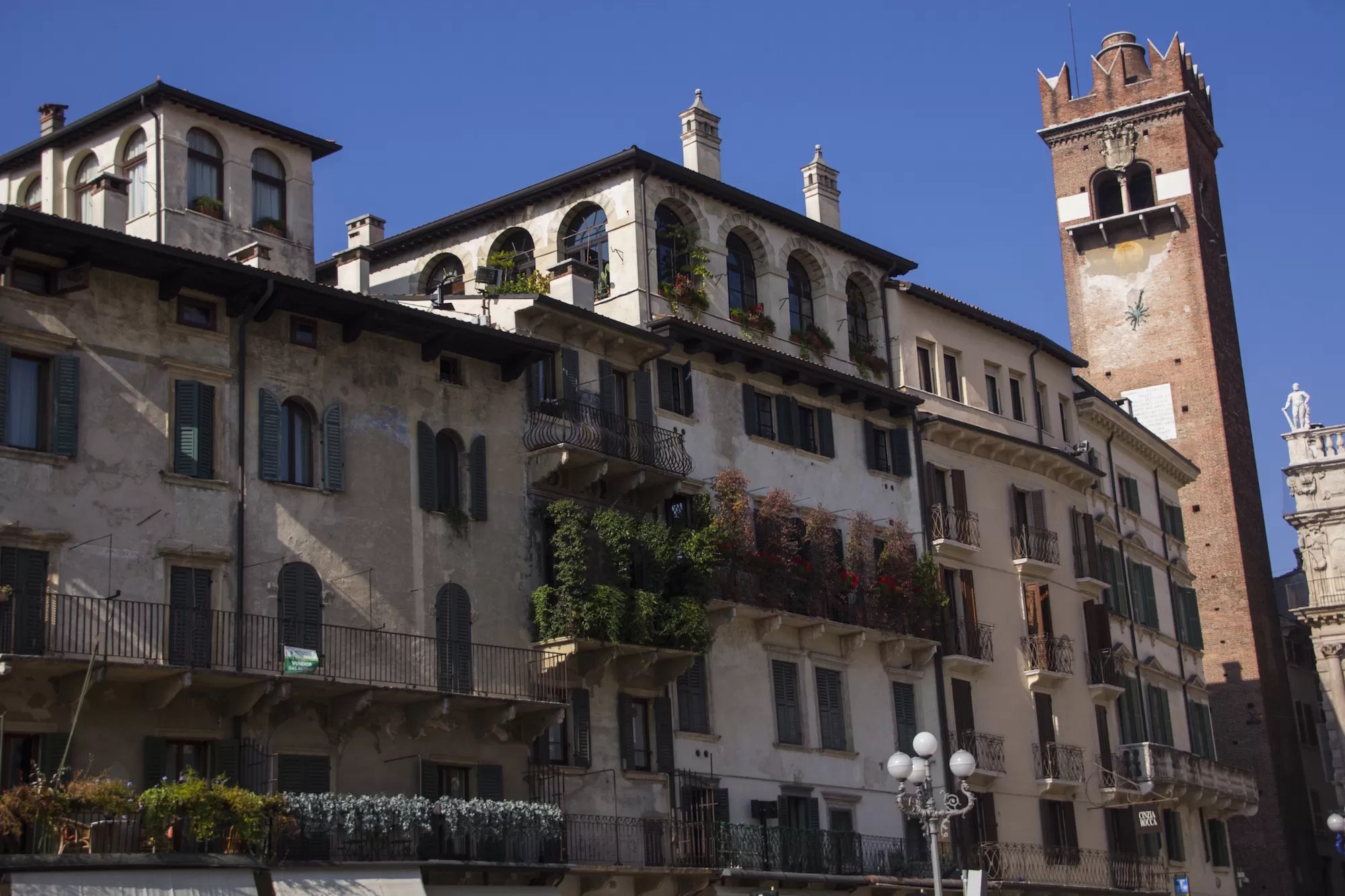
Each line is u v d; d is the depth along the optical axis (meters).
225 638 36.91
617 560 44.00
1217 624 83.81
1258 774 82.00
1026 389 63.59
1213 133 93.19
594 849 42.72
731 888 45.47
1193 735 72.94
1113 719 64.25
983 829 55.50
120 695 35.34
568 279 47.38
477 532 42.56
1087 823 60.81
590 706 44.03
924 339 58.75
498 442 43.69
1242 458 87.75
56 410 35.56
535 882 40.88
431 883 38.44
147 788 35.31
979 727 56.34
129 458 36.50
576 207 51.75
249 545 37.97
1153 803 65.50
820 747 50.28
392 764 39.56
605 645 42.94
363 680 38.59
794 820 49.03
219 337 38.56
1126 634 67.50
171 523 36.81
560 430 44.81
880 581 52.88
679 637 44.75
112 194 40.62
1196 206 88.06
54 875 31.88
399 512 41.00
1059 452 62.44
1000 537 59.78
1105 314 88.75
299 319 40.19
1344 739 81.44
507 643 42.47
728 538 47.88
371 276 55.84
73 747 34.50
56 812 32.38
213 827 34.06
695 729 46.84
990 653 57.28
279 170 45.47
